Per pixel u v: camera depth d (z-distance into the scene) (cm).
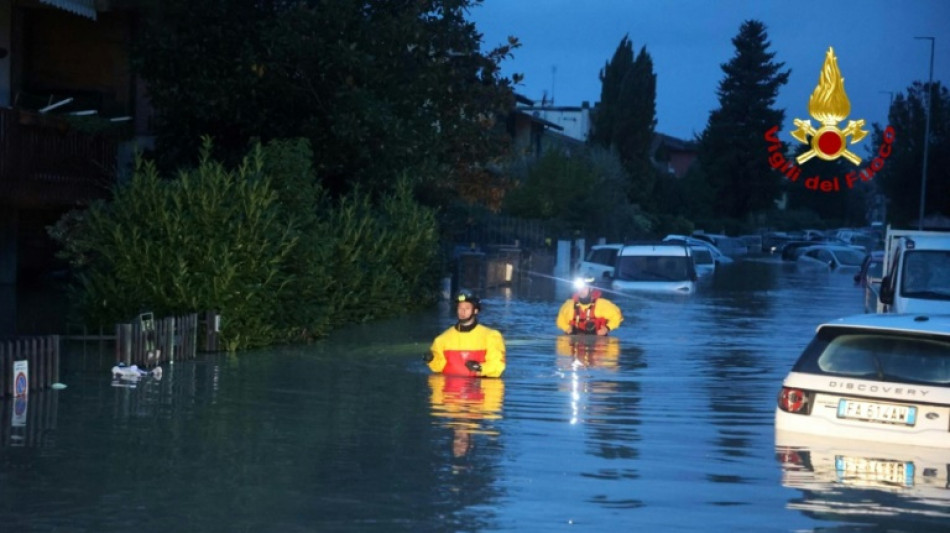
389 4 2520
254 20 2455
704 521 707
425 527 688
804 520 712
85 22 2623
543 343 1759
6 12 2283
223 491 768
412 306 2427
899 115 6738
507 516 714
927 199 6650
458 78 2594
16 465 839
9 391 1149
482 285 3139
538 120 6209
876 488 791
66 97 2581
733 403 1187
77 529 676
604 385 1312
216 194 1623
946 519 716
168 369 1403
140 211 1633
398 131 2359
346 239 2045
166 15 2508
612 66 7475
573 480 812
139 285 1598
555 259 4544
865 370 912
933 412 879
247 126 2428
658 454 905
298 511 720
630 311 2339
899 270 1522
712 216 8738
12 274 2325
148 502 738
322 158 2397
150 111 2647
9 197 1894
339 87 2353
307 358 1533
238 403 1138
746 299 2784
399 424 1028
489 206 2928
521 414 1095
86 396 1170
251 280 1627
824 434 912
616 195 5775
